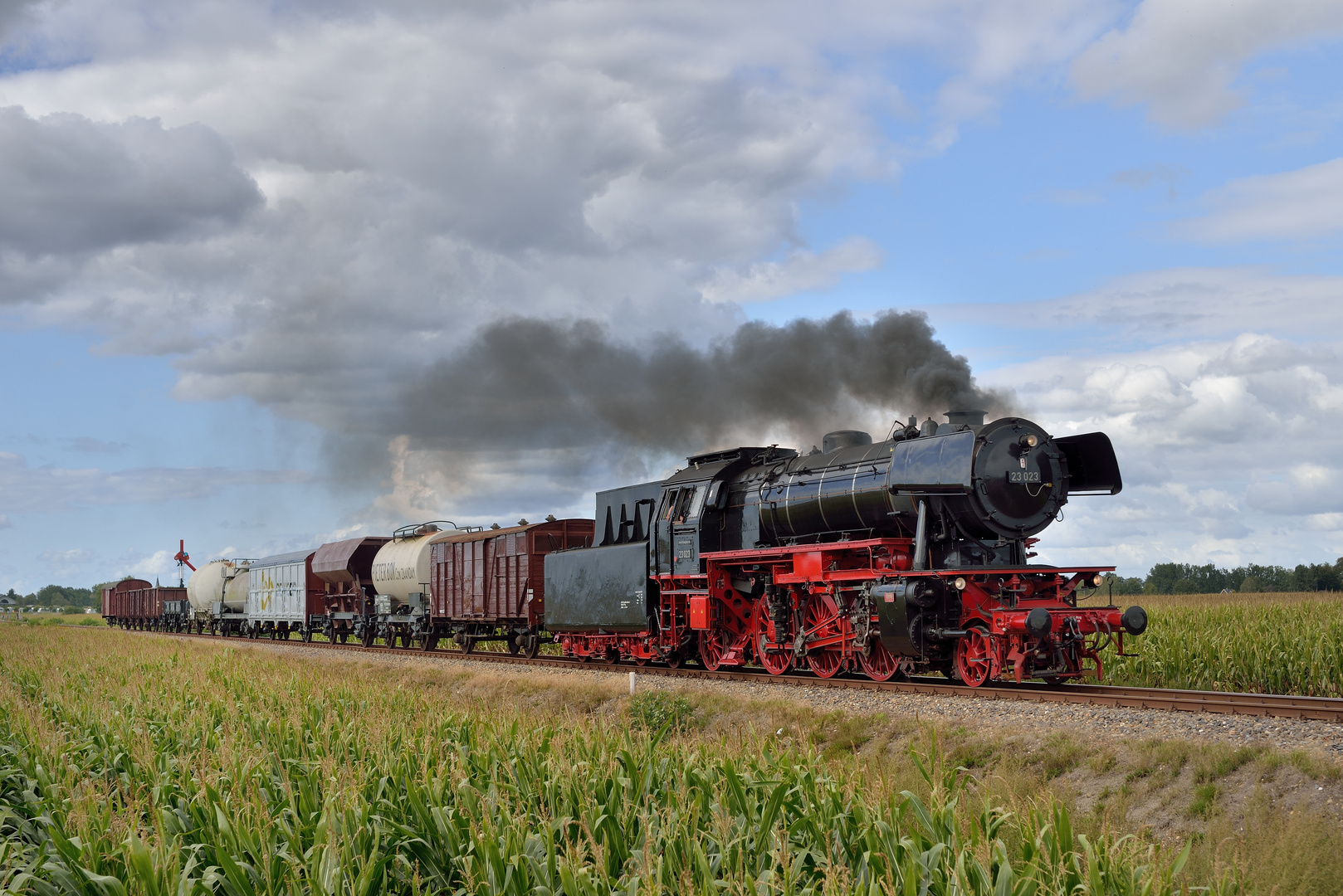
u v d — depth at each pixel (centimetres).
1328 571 7175
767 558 1825
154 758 997
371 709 1258
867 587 1591
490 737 936
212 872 661
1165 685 1697
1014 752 1057
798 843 684
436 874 691
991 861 594
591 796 748
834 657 1700
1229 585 8856
